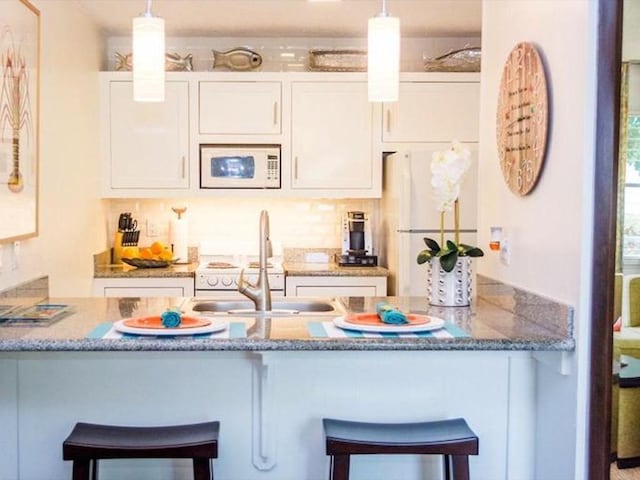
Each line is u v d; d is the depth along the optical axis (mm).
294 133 4406
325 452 2129
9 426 2287
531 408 2379
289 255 4766
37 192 2945
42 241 3119
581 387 2043
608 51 1958
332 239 4781
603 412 2025
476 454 2012
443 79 4391
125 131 4348
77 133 3787
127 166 4363
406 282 4031
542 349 2045
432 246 2730
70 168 3631
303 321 2359
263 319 2404
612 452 2266
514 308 2479
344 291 4293
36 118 2928
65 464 2305
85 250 3965
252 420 2326
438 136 4418
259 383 2312
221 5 3836
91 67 4129
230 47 4625
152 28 2158
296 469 2340
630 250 2266
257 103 4387
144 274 4176
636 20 2090
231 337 2061
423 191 4031
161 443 1967
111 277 4156
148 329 2086
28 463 2299
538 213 2291
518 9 2463
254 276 4211
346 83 4402
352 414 2338
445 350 2049
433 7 3871
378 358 2330
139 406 2309
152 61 2164
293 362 2314
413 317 2330
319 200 4777
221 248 4754
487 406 2369
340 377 2332
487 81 2799
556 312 2137
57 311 2488
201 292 4207
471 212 4098
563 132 2111
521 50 2412
